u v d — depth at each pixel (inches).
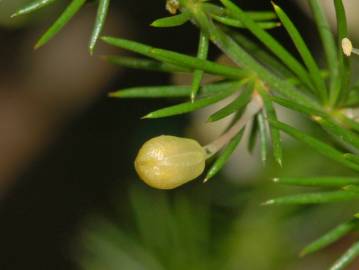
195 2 3.1
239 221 4.3
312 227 4.3
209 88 3.3
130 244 4.4
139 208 4.4
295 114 4.5
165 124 5.1
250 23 3.2
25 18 4.6
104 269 4.4
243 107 3.3
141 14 5.0
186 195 4.5
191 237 4.3
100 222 4.5
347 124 3.3
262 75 3.3
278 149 3.1
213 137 4.8
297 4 4.6
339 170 4.3
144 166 3.1
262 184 4.4
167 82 5.1
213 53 4.7
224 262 4.3
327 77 3.5
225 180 4.6
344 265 3.2
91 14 5.1
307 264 4.5
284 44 4.7
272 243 4.3
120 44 3.1
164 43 5.0
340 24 3.0
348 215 4.4
